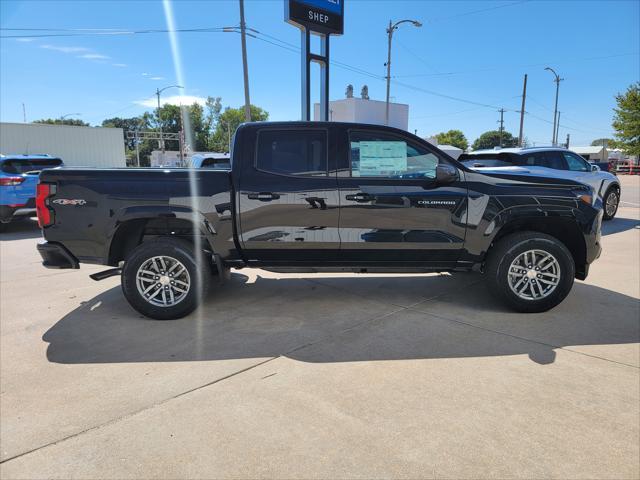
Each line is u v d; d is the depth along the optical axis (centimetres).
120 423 255
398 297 487
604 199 1032
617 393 283
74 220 416
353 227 421
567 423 251
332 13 1119
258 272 607
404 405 271
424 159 430
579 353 341
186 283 418
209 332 391
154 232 452
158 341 373
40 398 283
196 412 266
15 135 2423
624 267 609
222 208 416
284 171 422
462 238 425
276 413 264
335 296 493
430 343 362
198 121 10944
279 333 387
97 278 434
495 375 308
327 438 240
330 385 297
